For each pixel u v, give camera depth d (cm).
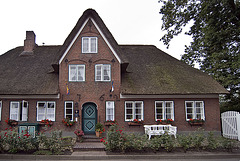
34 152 977
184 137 1055
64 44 1534
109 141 1002
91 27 1552
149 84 1553
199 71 1791
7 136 994
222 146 1034
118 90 1501
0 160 909
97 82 1498
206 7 1527
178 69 1777
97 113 1466
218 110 1531
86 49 1537
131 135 1048
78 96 1477
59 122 1448
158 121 1486
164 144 1006
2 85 1516
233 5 1561
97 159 934
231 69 1734
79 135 1277
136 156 940
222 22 1644
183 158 941
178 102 1529
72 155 950
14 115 1476
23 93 1439
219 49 1742
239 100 1914
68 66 1510
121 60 1513
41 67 1728
